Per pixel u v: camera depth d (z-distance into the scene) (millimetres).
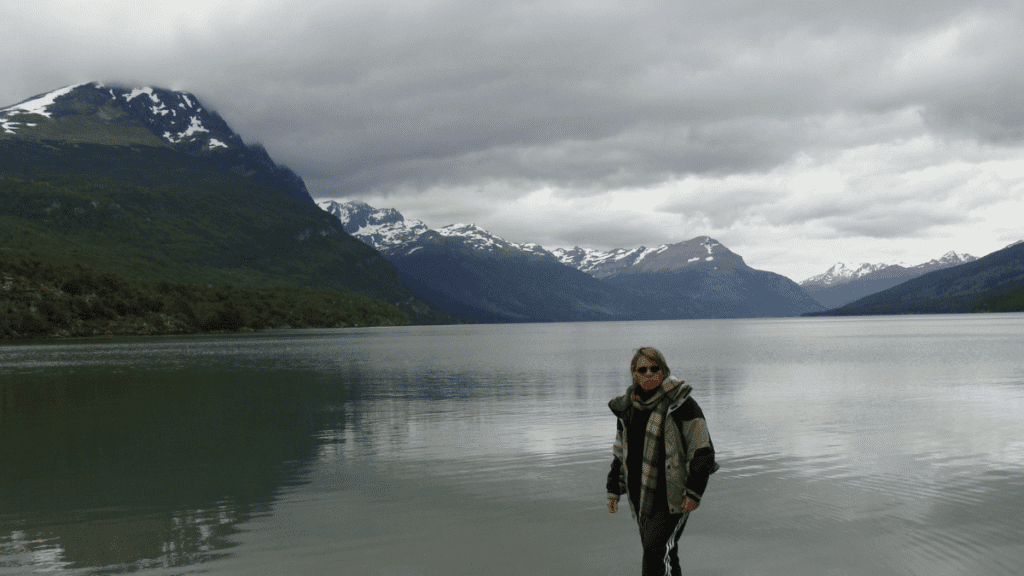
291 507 13289
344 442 20797
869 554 9898
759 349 78875
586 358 67688
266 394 35344
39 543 11133
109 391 37781
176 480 15898
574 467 16641
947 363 49844
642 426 7770
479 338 148875
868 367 47562
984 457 16859
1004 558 9648
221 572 9609
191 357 73000
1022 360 52062
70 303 174000
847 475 15141
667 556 7531
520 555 10180
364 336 164125
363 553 10383
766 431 21156
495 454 18453
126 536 11492
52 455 19250
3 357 75375
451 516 12414
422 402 30875
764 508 12500
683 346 91062
